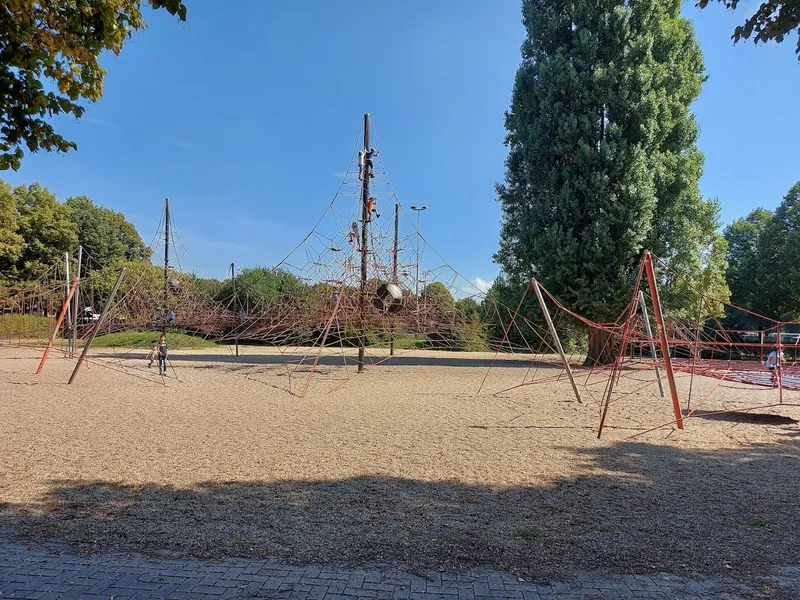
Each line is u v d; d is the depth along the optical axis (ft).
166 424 30.45
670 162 74.43
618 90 72.95
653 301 29.55
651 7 75.05
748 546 14.12
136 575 11.86
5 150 14.03
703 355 105.70
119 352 90.58
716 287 83.10
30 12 14.15
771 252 125.39
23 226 137.80
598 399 44.47
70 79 15.65
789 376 65.87
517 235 82.12
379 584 11.60
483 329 79.51
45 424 30.01
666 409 39.37
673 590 11.62
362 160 63.52
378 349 110.93
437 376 61.72
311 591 11.23
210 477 19.92
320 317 69.72
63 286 75.61
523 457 23.70
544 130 77.51
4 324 90.84
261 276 113.91
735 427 32.35
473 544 13.96
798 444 27.68
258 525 15.11
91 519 15.44
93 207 165.37
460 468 21.66
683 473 21.58
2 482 18.99
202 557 12.88
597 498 18.08
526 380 58.59
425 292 66.54
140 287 81.97
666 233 73.72
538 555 13.33
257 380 54.80
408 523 15.44
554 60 75.31
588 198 71.97
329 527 15.03
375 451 24.39
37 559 12.64
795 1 15.43
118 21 15.29
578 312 73.05
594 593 11.40
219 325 91.81
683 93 77.97
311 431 28.89
